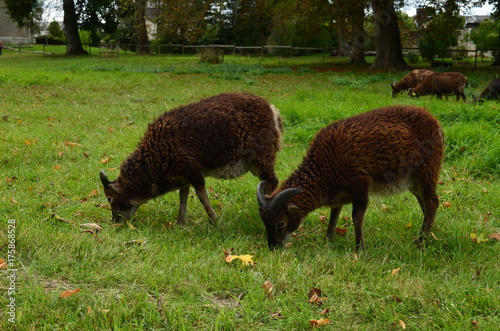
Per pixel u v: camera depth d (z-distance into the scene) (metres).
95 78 19.95
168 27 28.02
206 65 27.75
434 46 35.44
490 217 6.03
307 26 32.06
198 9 26.86
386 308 3.83
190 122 5.57
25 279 3.90
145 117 11.55
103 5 41.81
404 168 5.06
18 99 13.76
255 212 6.11
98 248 4.60
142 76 21.22
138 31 43.09
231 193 6.77
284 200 4.77
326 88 17.14
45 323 3.37
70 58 36.97
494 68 27.73
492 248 5.09
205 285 4.09
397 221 5.90
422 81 14.62
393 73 23.83
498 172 7.38
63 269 4.11
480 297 3.94
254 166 5.89
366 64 31.14
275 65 29.39
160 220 5.96
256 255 4.87
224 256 4.76
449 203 6.38
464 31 48.50
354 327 3.62
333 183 4.99
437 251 5.11
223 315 3.57
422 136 5.10
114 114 11.85
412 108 5.20
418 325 3.68
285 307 3.79
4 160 7.66
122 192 5.69
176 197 6.59
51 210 5.87
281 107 11.06
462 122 9.00
